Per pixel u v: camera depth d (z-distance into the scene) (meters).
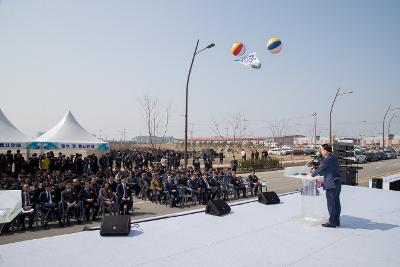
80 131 25.56
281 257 3.77
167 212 13.14
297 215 5.80
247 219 5.54
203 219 5.53
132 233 4.70
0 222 3.95
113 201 12.21
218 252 3.93
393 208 6.49
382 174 28.72
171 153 31.80
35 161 20.56
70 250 3.98
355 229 4.93
